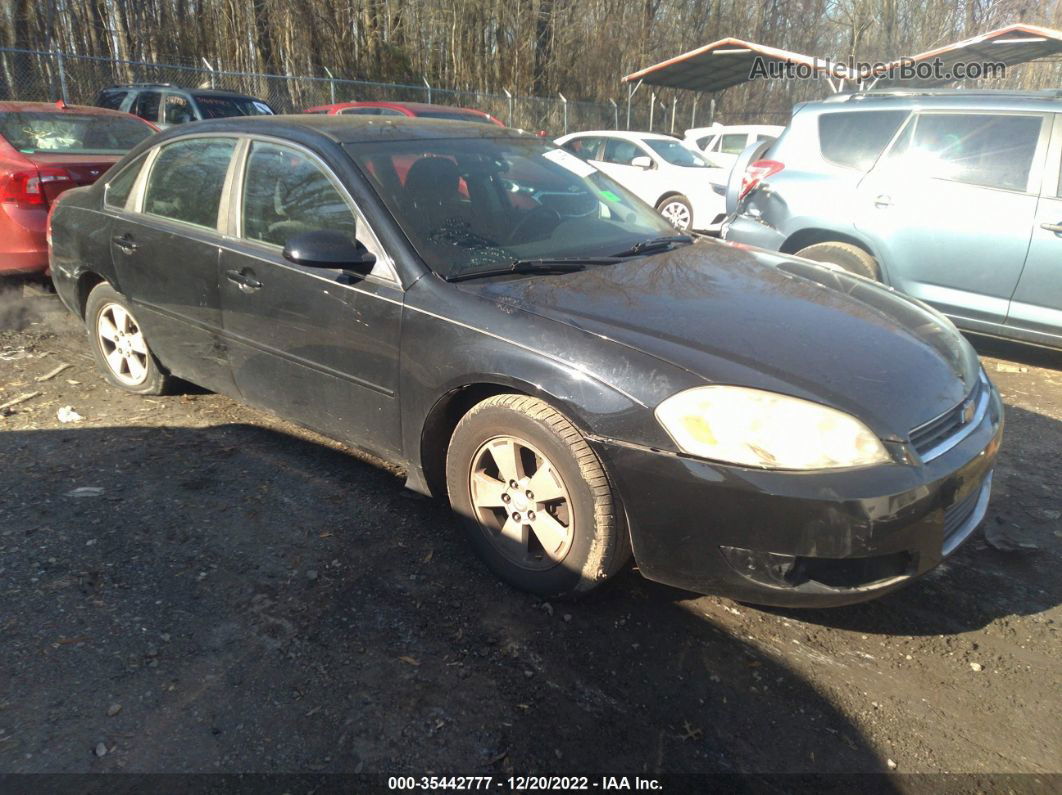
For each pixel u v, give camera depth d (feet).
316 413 11.08
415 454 9.92
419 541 10.27
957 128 17.39
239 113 40.24
